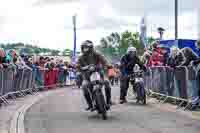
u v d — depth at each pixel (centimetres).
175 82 1263
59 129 834
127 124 891
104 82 1003
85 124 895
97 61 1012
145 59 1642
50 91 2041
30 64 1858
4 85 1344
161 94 1421
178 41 1686
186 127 847
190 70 1129
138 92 1315
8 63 1427
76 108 1202
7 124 893
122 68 1360
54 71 2362
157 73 1470
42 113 1080
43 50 4394
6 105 1273
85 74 999
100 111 974
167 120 945
